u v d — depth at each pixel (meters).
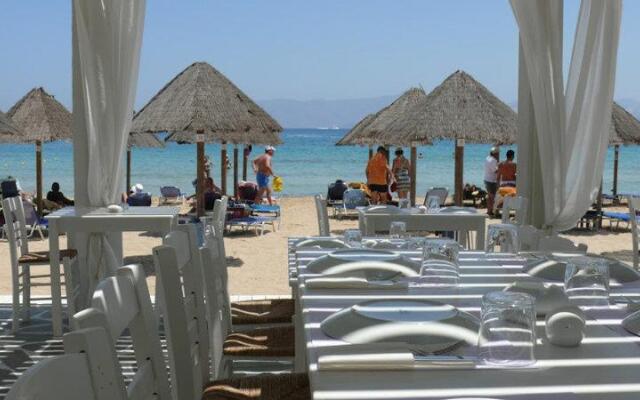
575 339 1.81
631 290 2.57
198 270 2.85
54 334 5.27
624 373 1.62
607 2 5.55
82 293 5.70
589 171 5.69
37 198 14.02
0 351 4.91
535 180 6.00
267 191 15.89
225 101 11.49
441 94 12.29
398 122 13.23
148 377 1.97
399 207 6.57
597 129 5.66
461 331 1.82
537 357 1.72
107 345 1.36
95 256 5.64
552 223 5.79
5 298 6.58
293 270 3.24
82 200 5.83
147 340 1.99
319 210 6.55
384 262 2.82
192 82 11.57
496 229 3.40
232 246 10.78
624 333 1.95
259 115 12.30
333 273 2.75
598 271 2.34
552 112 5.65
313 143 68.12
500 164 15.34
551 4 5.55
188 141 15.52
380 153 14.34
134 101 5.77
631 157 52.44
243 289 7.39
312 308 2.21
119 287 1.86
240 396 2.51
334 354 1.65
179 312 2.35
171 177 38.00
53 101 14.53
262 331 3.38
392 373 1.60
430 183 36.09
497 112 12.08
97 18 5.56
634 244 7.03
